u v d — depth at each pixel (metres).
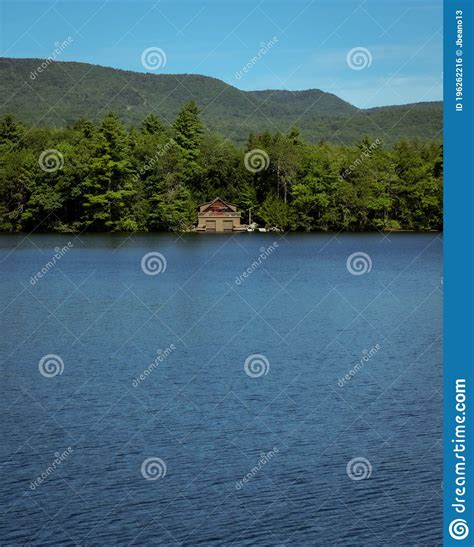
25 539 20.70
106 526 21.44
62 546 20.41
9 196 139.12
